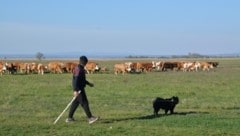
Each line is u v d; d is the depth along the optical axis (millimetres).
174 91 35750
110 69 79938
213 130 17375
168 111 23062
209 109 24609
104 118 20703
